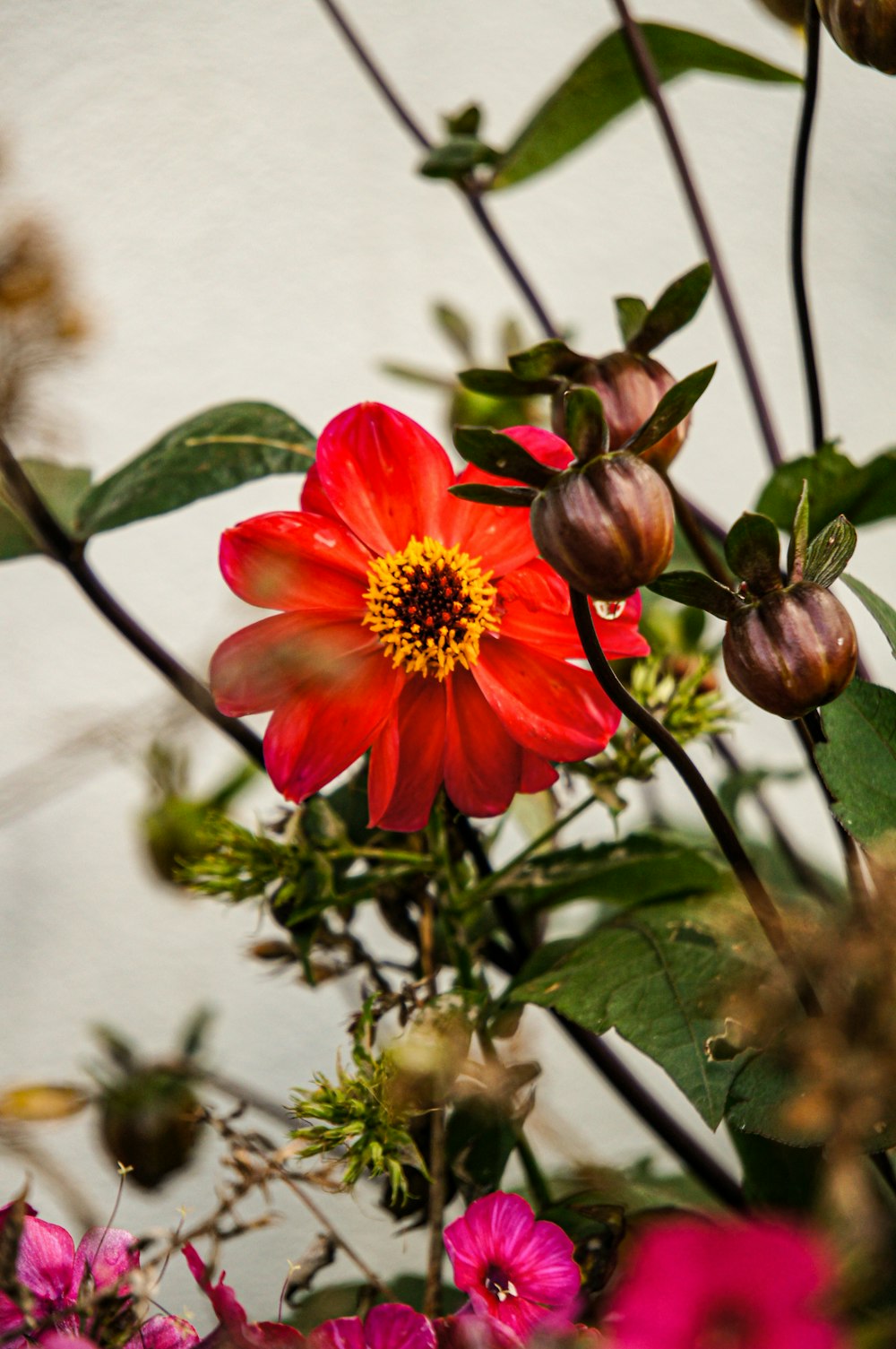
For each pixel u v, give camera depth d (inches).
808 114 28.9
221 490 29.6
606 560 24.5
